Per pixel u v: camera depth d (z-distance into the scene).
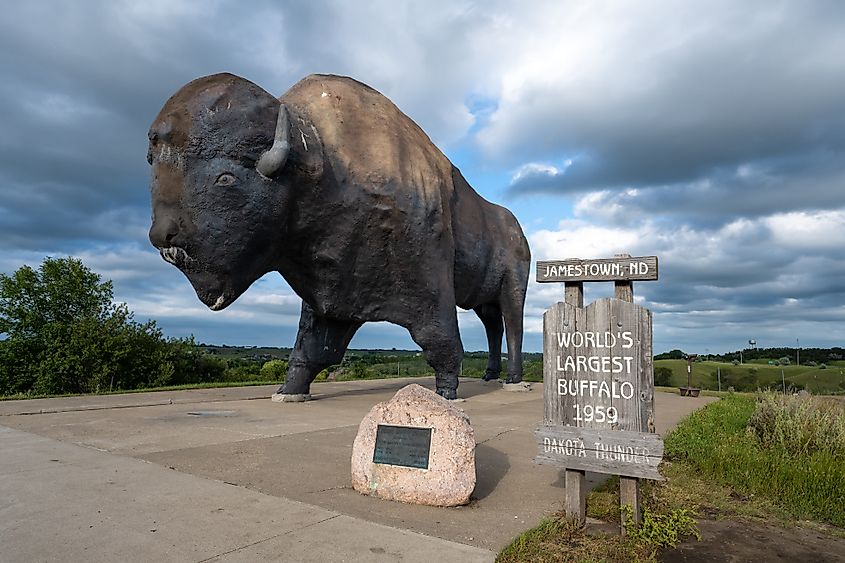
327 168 9.10
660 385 21.42
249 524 4.02
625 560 3.66
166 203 7.83
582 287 4.38
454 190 12.95
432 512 4.44
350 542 3.72
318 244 9.40
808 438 6.62
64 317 21.06
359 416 9.37
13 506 4.30
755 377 20.83
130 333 19.77
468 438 4.74
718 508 4.90
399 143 10.09
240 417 8.96
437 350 10.69
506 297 14.59
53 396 11.94
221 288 8.37
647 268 4.07
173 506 4.36
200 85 8.23
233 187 8.02
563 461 4.17
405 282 10.15
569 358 4.23
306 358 11.38
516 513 4.50
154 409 9.80
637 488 4.11
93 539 3.69
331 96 9.90
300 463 5.85
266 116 8.39
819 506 4.92
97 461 5.70
